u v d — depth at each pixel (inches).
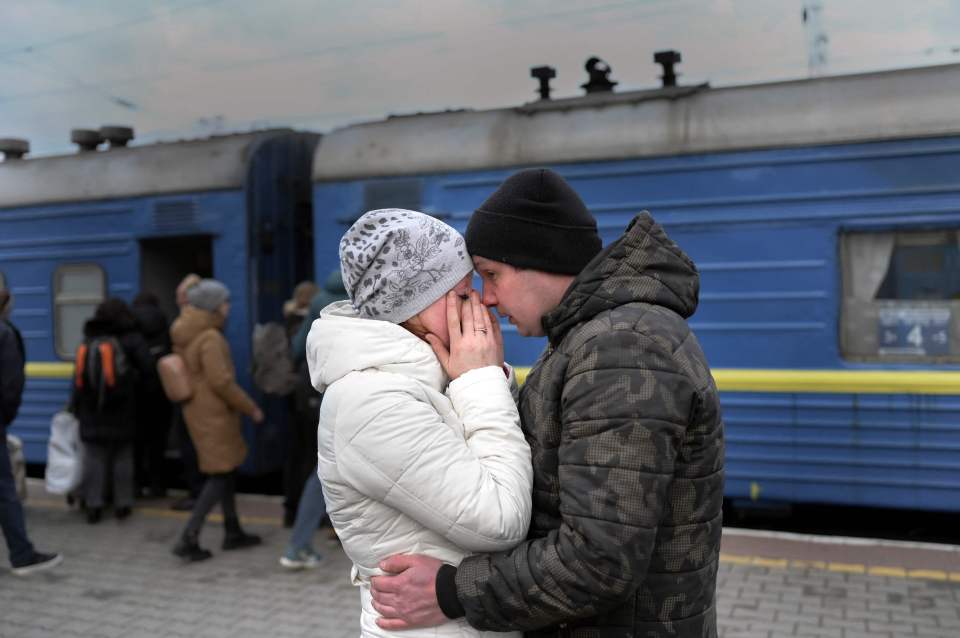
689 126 224.1
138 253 304.3
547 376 64.3
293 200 307.0
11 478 208.1
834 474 212.2
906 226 205.3
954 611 169.5
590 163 233.9
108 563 215.3
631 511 56.7
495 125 247.3
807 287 213.9
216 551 222.8
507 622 60.7
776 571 193.5
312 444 224.2
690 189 223.9
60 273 319.9
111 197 308.2
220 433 217.5
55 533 244.8
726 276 221.1
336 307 71.9
